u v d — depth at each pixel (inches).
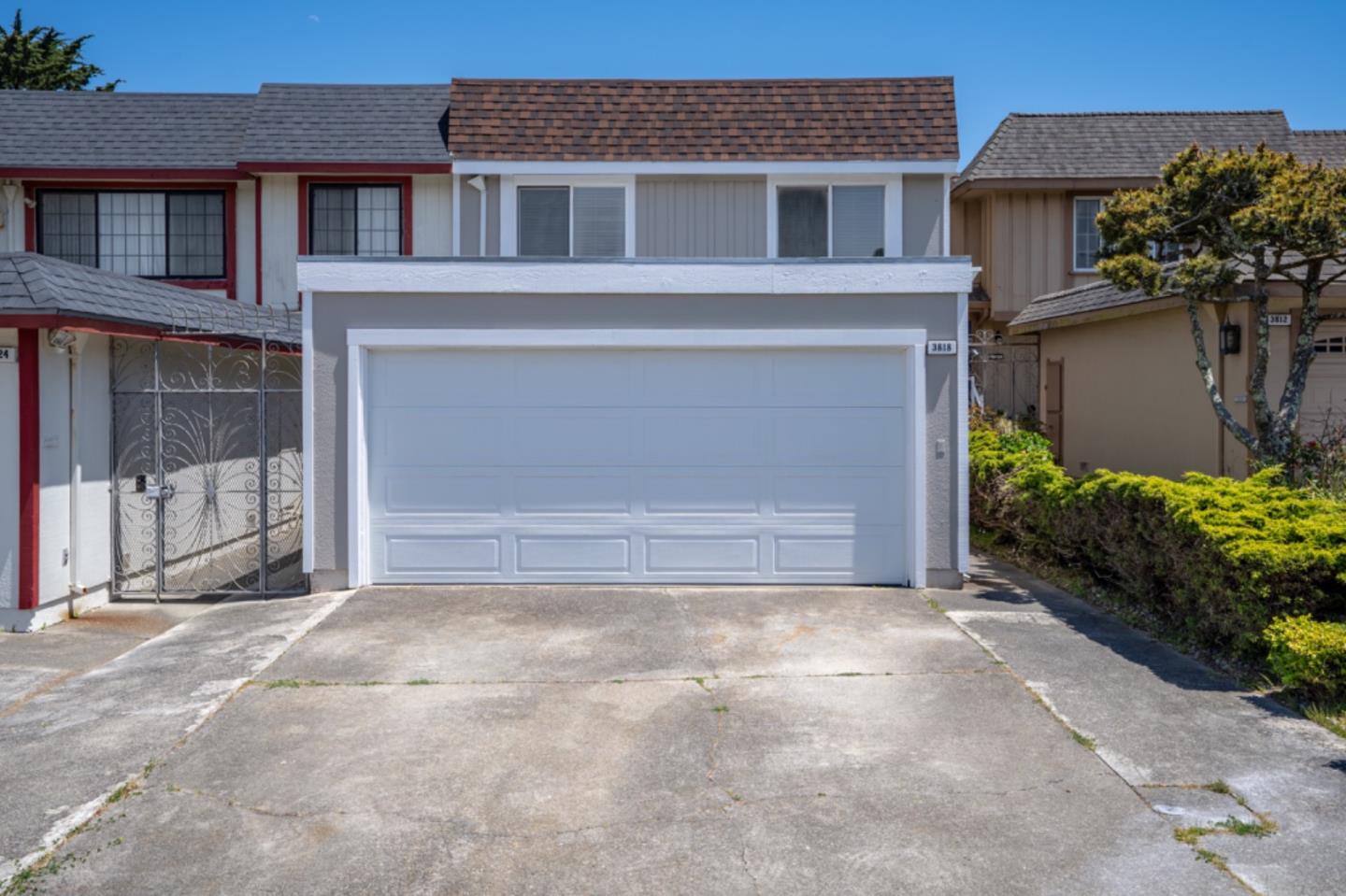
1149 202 385.4
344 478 374.9
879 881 168.1
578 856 177.0
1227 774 207.3
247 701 255.1
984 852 176.9
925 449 377.7
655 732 233.0
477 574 381.7
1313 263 367.2
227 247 581.0
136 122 608.4
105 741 229.8
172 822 190.4
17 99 622.5
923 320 376.5
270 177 569.9
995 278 717.9
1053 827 185.6
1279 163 366.9
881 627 322.0
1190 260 374.3
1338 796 196.4
